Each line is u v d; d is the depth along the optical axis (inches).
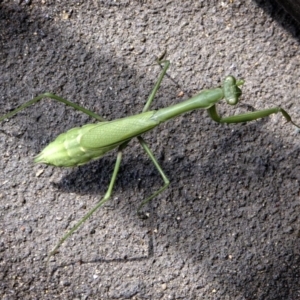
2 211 10.9
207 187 11.1
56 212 11.0
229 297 11.2
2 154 10.9
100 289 11.1
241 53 11.3
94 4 11.1
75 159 9.9
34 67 11.0
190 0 11.2
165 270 11.1
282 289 11.2
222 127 11.2
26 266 11.0
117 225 11.1
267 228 11.2
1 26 11.0
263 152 11.2
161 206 11.1
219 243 11.1
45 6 11.1
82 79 11.1
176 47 11.2
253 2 11.3
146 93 11.1
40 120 11.0
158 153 11.1
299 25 11.3
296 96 11.3
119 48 11.1
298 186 11.2
